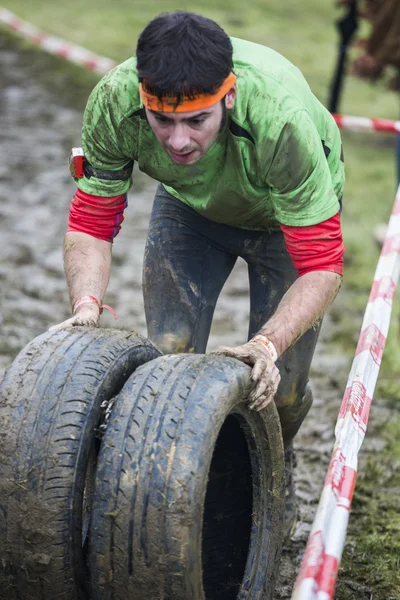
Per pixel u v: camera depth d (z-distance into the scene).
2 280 10.58
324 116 4.79
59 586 3.98
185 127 3.99
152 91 3.91
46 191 13.97
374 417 8.06
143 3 29.02
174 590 3.80
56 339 4.26
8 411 4.00
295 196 4.31
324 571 3.48
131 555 3.80
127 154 4.60
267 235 5.27
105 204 4.85
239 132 4.23
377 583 5.56
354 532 6.13
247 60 4.26
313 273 4.44
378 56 12.70
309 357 5.37
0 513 3.94
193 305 5.35
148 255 5.42
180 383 3.96
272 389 4.29
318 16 33.03
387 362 9.26
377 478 6.93
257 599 4.64
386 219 14.52
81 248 4.88
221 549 4.86
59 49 20.00
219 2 31.34
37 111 18.12
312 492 6.66
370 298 5.80
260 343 4.29
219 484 4.86
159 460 3.78
